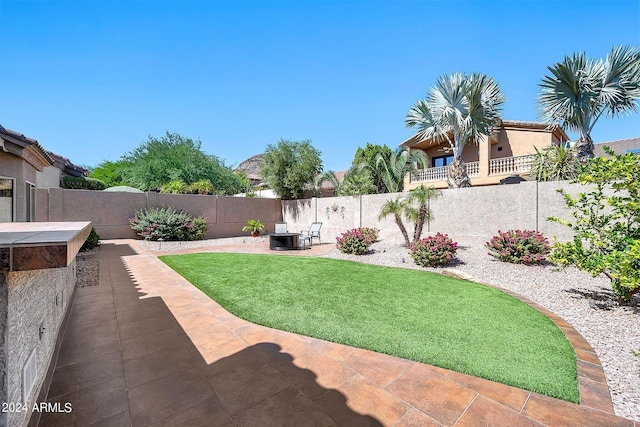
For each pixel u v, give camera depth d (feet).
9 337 5.66
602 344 12.26
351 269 27.89
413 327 14.03
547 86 38.73
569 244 17.26
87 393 8.84
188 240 50.88
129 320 14.74
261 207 66.28
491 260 28.73
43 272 8.77
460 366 10.54
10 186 23.15
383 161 63.41
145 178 73.00
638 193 16.12
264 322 14.61
